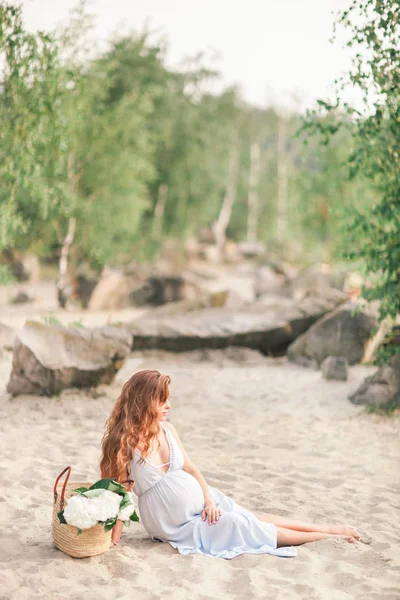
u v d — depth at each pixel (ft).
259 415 31.27
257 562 14.90
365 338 42.57
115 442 15.92
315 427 29.14
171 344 45.93
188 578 14.11
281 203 155.84
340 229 33.01
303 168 91.30
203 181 118.21
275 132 164.04
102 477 16.06
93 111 78.02
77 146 74.79
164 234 118.11
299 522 16.70
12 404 30.68
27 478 21.04
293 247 135.23
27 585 13.47
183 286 83.61
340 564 14.98
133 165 79.46
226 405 33.09
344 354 42.75
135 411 15.94
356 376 38.68
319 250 99.50
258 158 162.50
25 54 35.94
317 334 43.68
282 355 48.67
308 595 13.44
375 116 30.14
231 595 13.43
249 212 158.51
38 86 38.22
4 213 42.01
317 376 39.99
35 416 29.22
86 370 32.01
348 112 30.53
